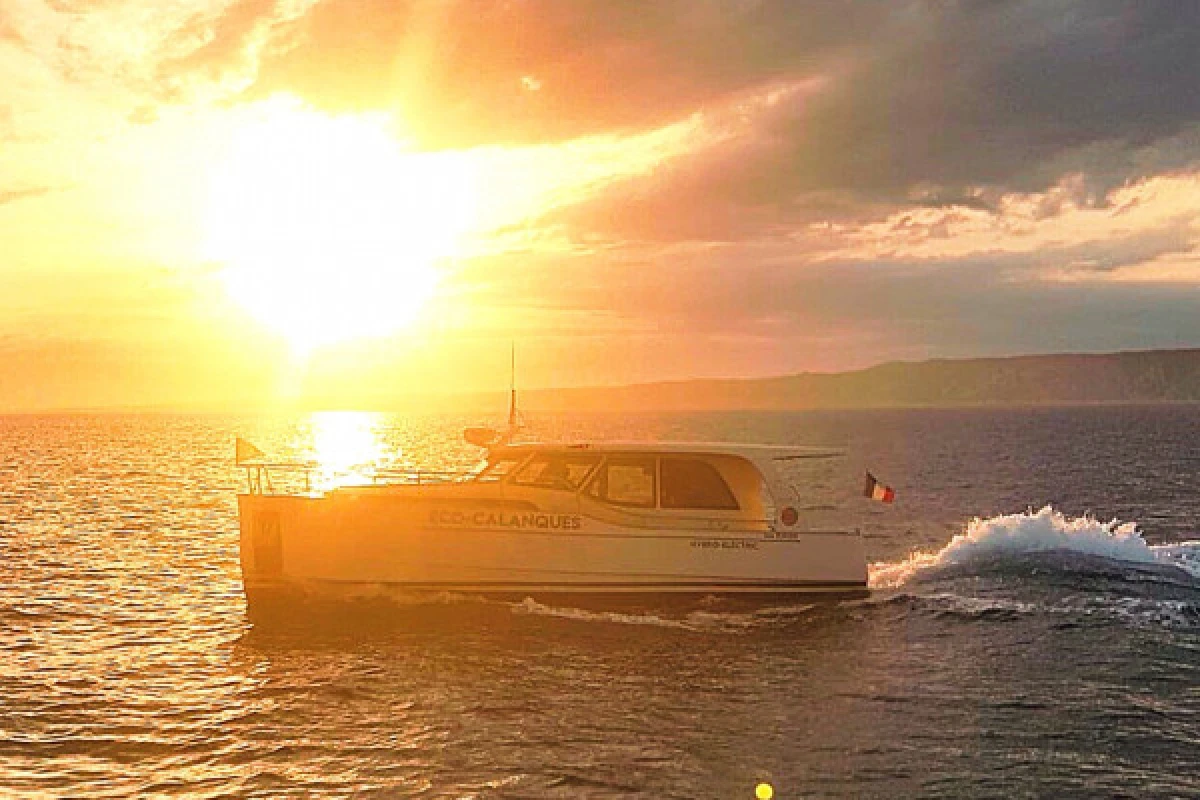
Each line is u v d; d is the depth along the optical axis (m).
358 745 10.44
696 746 10.35
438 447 90.94
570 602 16.22
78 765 9.93
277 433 144.62
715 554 16.16
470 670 13.05
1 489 42.97
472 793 9.20
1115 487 42.16
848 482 46.12
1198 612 15.32
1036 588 16.78
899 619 15.26
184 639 14.88
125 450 84.62
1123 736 10.49
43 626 15.86
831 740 10.48
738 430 128.12
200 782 9.51
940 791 9.16
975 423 150.62
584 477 16.56
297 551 16.70
